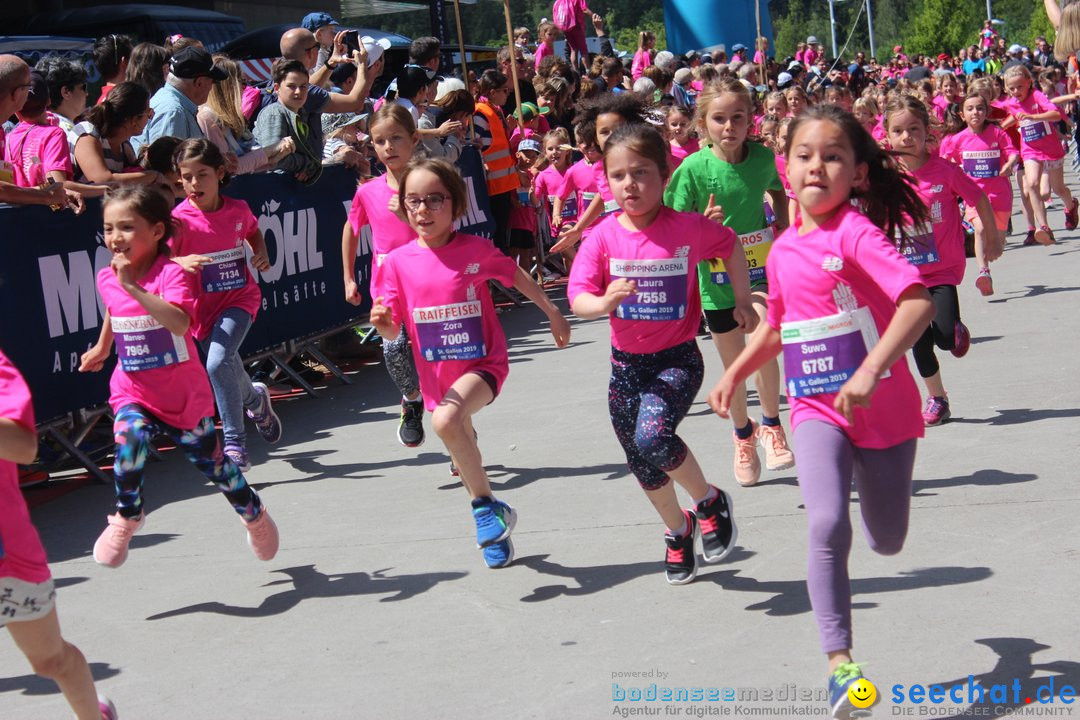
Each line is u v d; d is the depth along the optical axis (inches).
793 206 280.5
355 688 169.3
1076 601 173.5
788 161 151.2
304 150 382.9
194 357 211.9
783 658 165.2
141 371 208.7
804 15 3260.3
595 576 204.1
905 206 155.1
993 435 264.7
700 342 418.3
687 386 191.6
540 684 164.6
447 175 214.7
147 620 203.5
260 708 165.9
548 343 446.9
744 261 201.2
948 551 197.9
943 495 227.1
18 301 277.6
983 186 466.9
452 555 222.1
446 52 795.4
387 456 303.4
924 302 140.1
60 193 280.5
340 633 190.2
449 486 269.9
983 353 351.6
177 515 266.1
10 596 136.8
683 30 911.7
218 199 288.8
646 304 193.3
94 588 221.6
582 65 765.9
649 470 192.4
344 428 339.6
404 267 218.2
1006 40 2979.8
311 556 229.0
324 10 980.6
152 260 214.2
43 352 285.0
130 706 170.4
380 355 446.9
